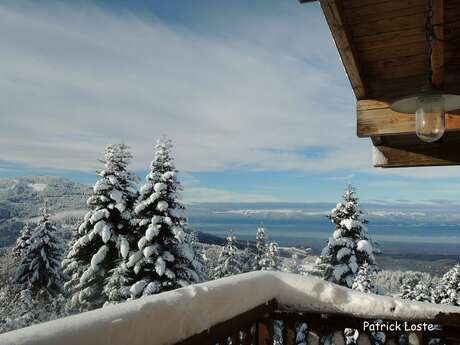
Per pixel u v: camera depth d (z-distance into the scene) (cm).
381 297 221
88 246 1583
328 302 224
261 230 3055
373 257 1606
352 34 275
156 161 1476
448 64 287
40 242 2261
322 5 224
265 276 228
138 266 1360
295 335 234
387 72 306
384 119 301
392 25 267
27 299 1945
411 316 208
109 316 116
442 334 207
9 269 2600
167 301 143
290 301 232
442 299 1534
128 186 1593
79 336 103
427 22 219
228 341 188
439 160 364
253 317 206
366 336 220
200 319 156
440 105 212
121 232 1552
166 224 1432
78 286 1485
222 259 2650
